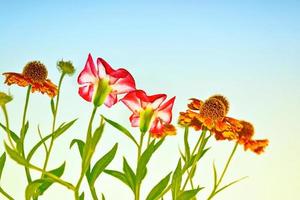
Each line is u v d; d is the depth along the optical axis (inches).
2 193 20.9
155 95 20.1
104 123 18.7
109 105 19.1
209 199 20.2
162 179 20.8
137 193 20.5
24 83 21.5
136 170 20.4
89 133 18.7
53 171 21.6
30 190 19.4
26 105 21.4
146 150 20.2
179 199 20.4
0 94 19.2
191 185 21.8
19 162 18.3
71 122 21.0
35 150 20.6
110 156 21.1
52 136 21.3
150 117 20.1
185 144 20.8
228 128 20.1
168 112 20.3
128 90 18.9
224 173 20.6
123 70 18.8
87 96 18.9
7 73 21.6
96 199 21.3
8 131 19.7
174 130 22.6
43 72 22.4
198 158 20.2
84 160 18.7
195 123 20.6
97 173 21.0
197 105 21.0
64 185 18.9
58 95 21.7
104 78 18.7
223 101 23.2
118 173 21.1
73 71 21.7
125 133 20.2
